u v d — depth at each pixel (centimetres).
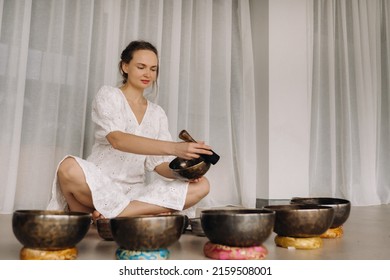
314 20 353
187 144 146
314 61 349
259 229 112
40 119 242
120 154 179
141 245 109
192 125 303
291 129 327
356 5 369
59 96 249
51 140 243
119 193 161
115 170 179
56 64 247
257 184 328
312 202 170
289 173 323
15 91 232
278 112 323
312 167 341
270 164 317
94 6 266
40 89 244
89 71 261
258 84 331
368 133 359
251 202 308
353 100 364
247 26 326
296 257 122
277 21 329
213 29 319
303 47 337
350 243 148
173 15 289
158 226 109
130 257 111
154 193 167
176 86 285
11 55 233
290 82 329
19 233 105
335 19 366
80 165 154
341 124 358
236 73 327
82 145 250
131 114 180
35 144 240
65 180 155
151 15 282
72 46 254
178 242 148
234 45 330
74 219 106
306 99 334
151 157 189
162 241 110
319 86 350
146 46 185
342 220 157
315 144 343
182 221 115
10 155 228
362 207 321
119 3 273
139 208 161
